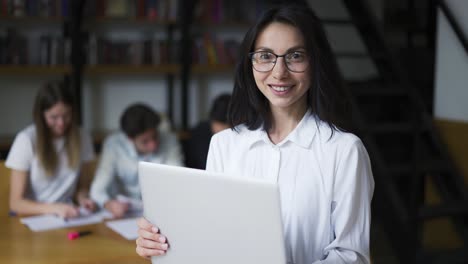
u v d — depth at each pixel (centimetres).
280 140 139
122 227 221
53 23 439
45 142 255
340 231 124
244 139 142
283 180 133
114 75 472
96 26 455
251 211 102
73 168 265
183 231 115
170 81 478
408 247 319
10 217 237
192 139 338
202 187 109
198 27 485
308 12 130
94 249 193
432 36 445
